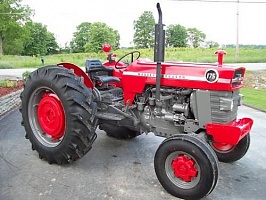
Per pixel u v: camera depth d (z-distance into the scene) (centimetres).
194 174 271
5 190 277
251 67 1752
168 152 280
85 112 316
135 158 368
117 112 361
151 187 294
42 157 350
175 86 319
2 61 2670
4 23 3472
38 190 279
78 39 5862
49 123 346
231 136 288
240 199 277
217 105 296
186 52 3180
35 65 2512
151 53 2767
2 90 732
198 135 291
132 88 353
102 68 416
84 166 339
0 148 387
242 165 359
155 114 341
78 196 271
